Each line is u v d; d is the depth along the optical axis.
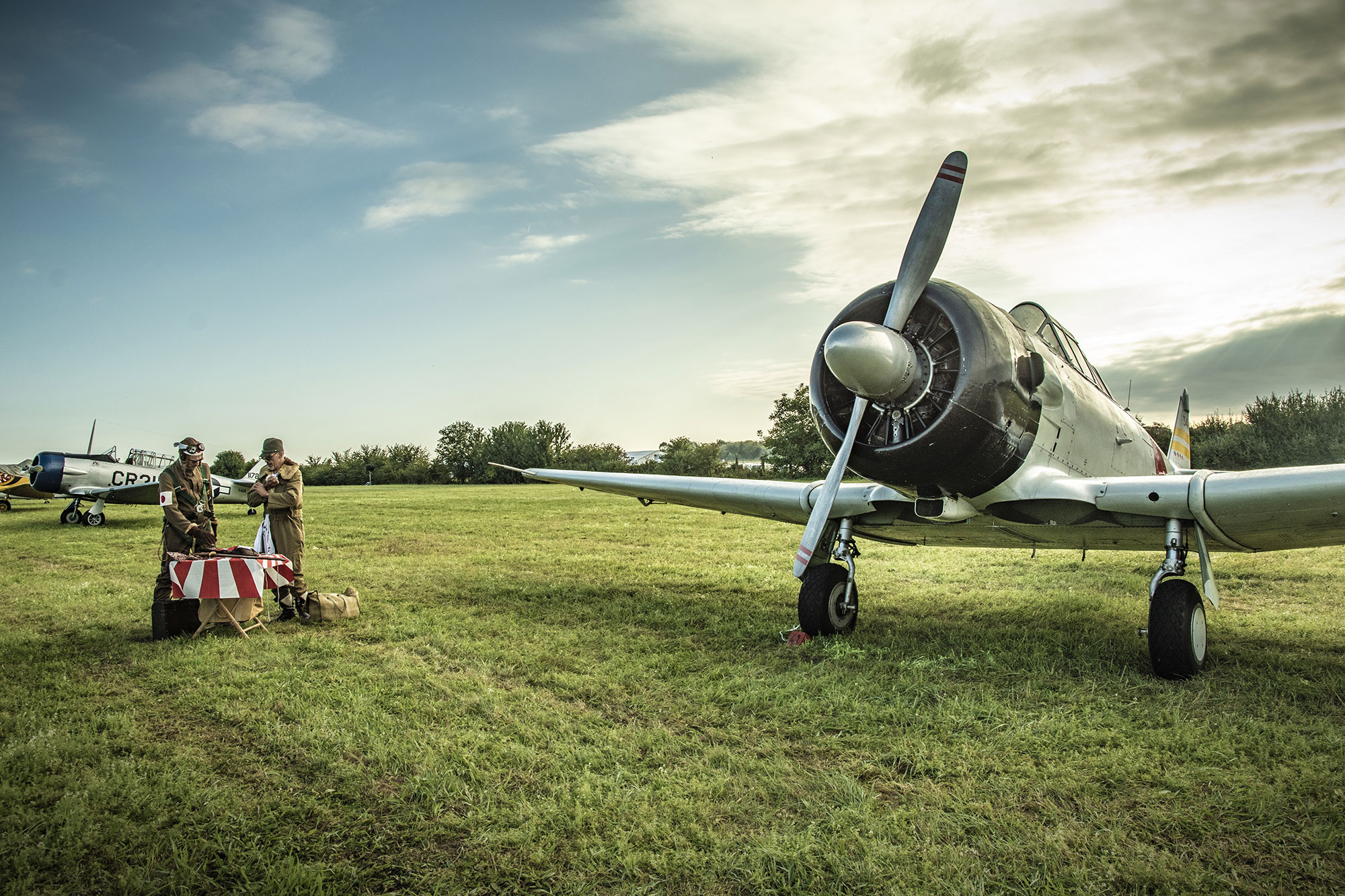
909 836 2.42
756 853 2.30
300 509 5.80
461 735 3.27
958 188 4.27
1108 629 5.53
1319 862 2.26
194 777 2.91
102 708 3.75
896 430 4.38
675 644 5.06
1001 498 4.52
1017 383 4.19
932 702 3.78
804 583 5.29
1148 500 4.22
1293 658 4.53
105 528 14.38
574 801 2.65
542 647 4.91
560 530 13.75
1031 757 3.03
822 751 3.14
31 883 2.22
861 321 4.53
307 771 2.97
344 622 5.73
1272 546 4.77
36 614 6.05
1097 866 2.23
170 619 5.18
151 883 2.22
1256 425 27.28
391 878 2.25
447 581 7.76
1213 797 2.66
